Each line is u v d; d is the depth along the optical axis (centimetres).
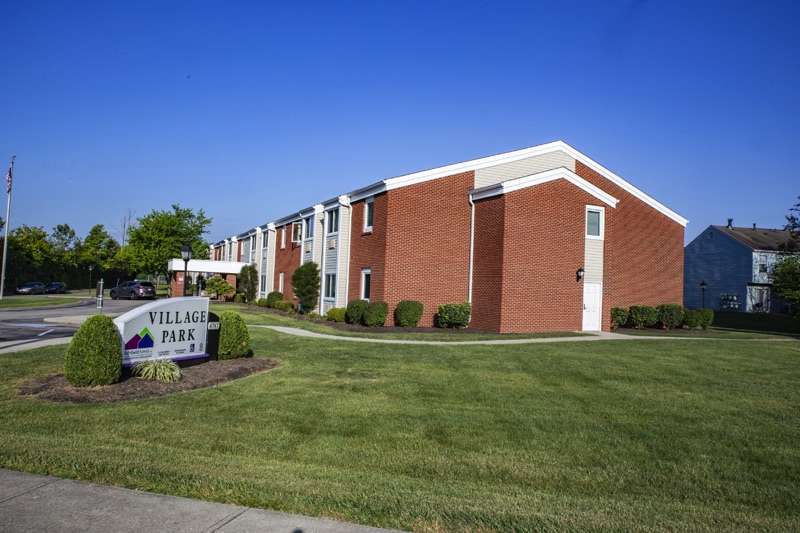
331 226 2714
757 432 770
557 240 2067
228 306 3462
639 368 1263
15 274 5456
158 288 7206
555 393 989
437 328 2089
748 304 4484
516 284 1995
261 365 1202
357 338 1753
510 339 1805
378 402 891
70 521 404
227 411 811
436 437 719
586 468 622
